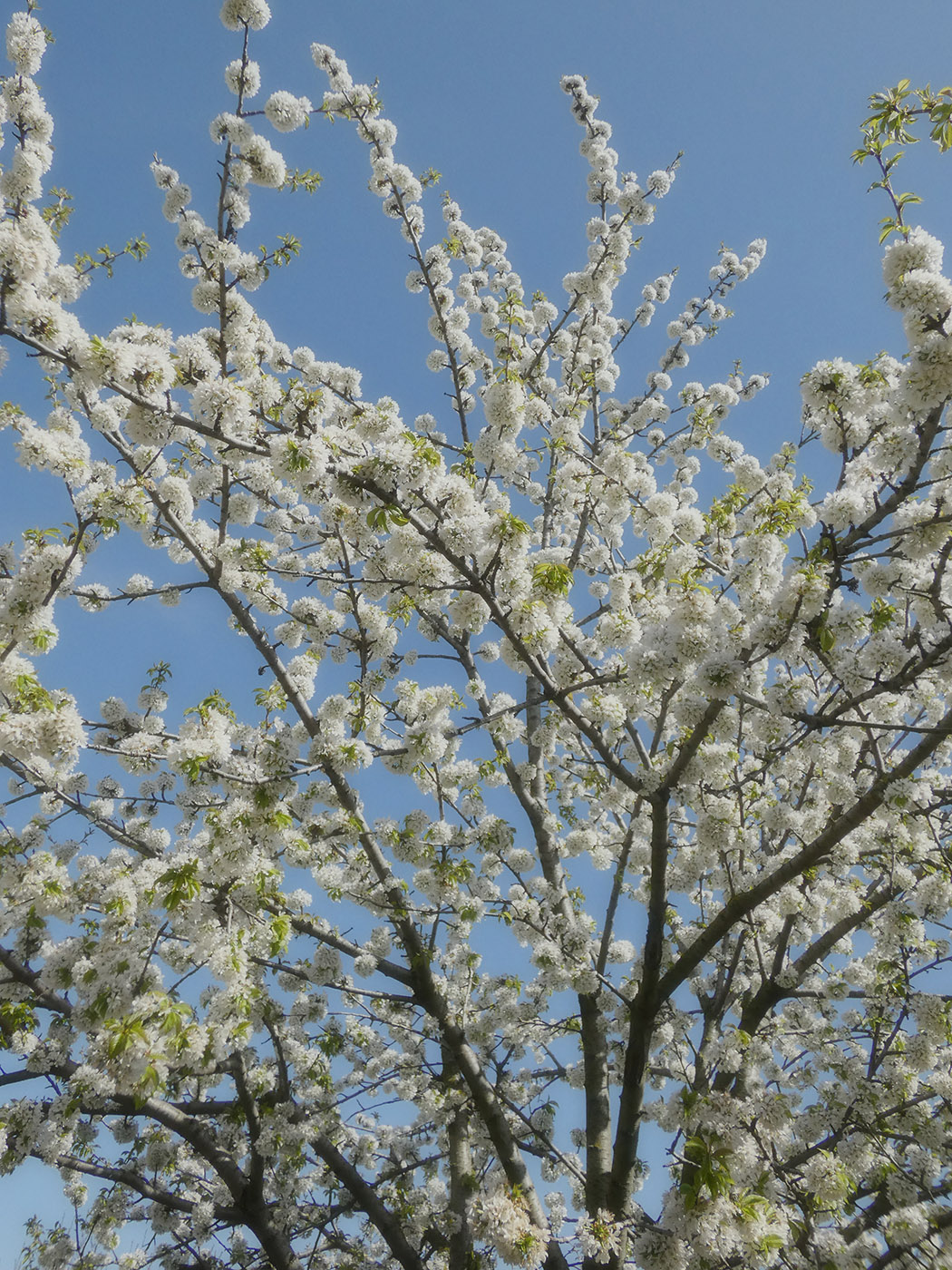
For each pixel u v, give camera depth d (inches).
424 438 218.5
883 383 214.7
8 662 210.2
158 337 237.0
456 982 387.2
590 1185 305.0
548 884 358.6
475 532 218.1
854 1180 269.4
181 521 279.7
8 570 266.4
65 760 220.5
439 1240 341.7
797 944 350.6
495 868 371.6
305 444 211.8
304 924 312.0
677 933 369.7
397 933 351.6
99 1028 221.1
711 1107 246.1
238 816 241.4
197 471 304.7
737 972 369.4
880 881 342.0
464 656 397.4
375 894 324.2
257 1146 323.0
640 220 433.1
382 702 335.0
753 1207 217.3
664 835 268.2
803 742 285.6
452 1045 312.8
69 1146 331.6
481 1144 368.5
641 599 273.9
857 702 207.3
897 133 192.9
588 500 324.8
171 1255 378.3
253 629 288.4
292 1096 375.6
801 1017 355.6
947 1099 270.5
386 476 211.3
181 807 284.5
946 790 265.6
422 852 317.1
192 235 276.4
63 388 260.4
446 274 399.9
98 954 226.7
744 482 311.1
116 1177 326.0
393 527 242.8
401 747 296.5
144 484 255.1
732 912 257.9
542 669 242.5
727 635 218.8
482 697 385.4
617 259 427.8
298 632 343.3
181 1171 404.8
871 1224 275.7
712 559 272.2
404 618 277.1
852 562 205.8
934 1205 260.7
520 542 225.8
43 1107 292.8
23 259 181.2
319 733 283.3
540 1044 423.2
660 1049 385.4
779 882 247.8
